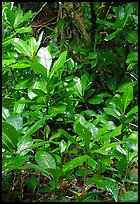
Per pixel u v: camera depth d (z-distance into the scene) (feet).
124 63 6.03
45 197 3.95
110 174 4.49
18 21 5.25
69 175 3.61
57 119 4.80
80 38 6.93
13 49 5.10
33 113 4.10
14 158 2.86
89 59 6.27
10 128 3.01
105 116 4.91
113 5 6.82
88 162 3.45
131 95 4.05
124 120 4.13
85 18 6.82
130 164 4.13
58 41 7.45
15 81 5.15
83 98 5.05
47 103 4.01
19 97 5.12
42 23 8.16
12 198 3.68
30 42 4.54
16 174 4.00
